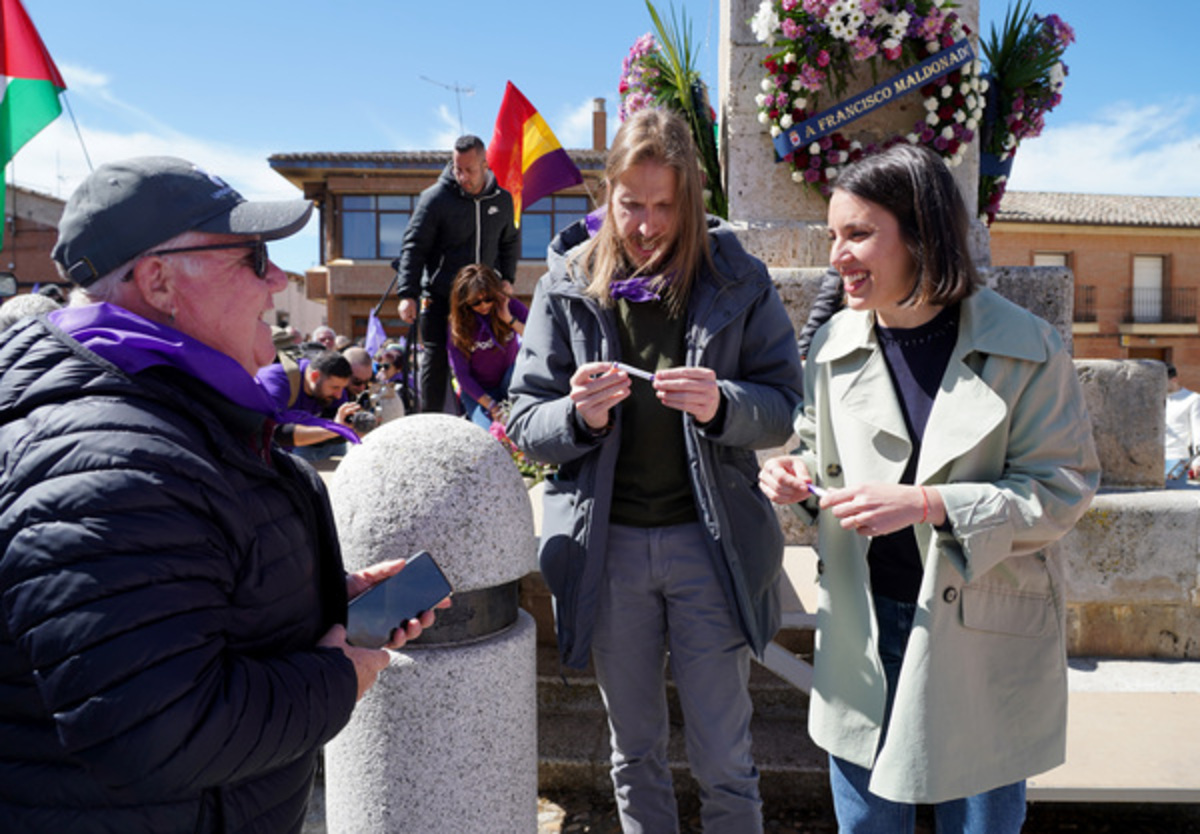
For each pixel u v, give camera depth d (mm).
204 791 1177
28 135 4387
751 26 4578
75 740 1025
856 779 1858
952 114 4539
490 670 2162
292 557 1335
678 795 3066
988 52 4934
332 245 29672
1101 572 3545
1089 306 31375
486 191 5102
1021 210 31578
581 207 29266
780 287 4191
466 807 2150
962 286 1669
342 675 1294
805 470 1896
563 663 2254
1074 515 1659
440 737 2125
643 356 2184
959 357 1713
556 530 2236
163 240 1250
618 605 2215
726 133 4914
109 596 1036
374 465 2176
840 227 1733
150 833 1137
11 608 1040
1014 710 1724
